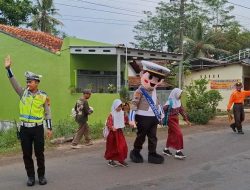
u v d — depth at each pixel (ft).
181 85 72.90
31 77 24.81
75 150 37.99
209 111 62.03
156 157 31.65
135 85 72.18
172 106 33.76
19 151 37.86
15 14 110.73
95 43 65.05
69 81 59.72
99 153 36.29
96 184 25.23
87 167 30.22
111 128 30.07
